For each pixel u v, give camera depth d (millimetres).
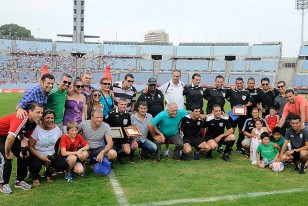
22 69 49906
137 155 8109
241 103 9031
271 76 51625
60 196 4988
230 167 6910
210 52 60000
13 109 18594
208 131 7988
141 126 7512
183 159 7590
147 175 6199
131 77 8273
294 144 6820
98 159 6199
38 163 5516
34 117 5195
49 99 6496
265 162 6902
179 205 4609
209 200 4809
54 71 51281
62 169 5715
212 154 8312
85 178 5992
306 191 5266
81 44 58750
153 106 8273
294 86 48469
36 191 5230
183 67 57594
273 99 9172
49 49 57125
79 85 6898
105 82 7426
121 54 59281
